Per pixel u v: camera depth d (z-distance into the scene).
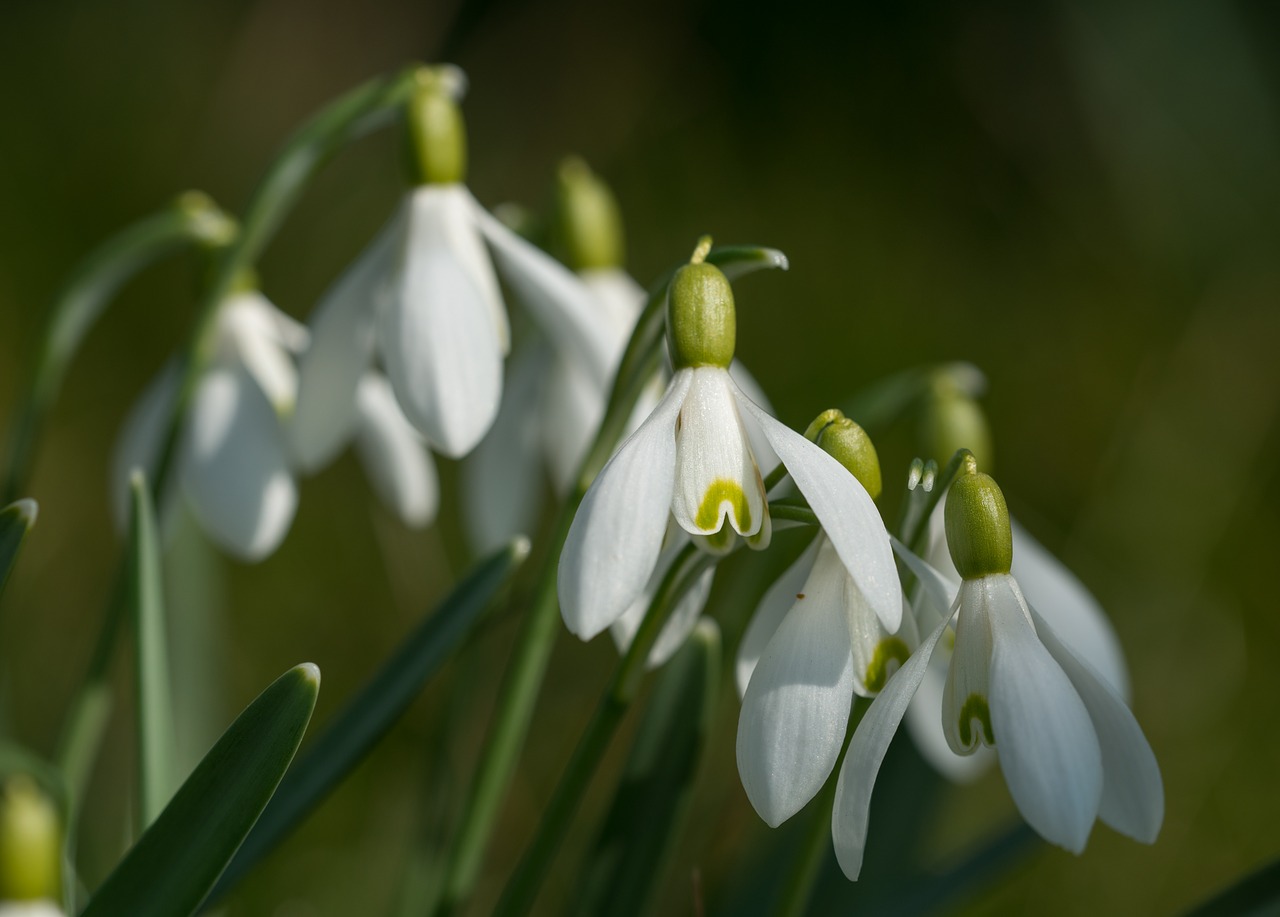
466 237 0.37
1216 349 0.87
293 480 0.39
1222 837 0.63
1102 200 0.97
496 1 1.01
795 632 0.31
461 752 0.50
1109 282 0.94
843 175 0.99
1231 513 0.78
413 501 0.41
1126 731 0.31
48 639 0.66
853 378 0.86
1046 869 0.61
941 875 0.40
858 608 0.32
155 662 0.35
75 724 0.38
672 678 0.36
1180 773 0.66
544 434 0.41
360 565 0.72
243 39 0.97
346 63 0.98
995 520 0.31
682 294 0.32
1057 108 1.01
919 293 0.92
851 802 0.30
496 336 0.35
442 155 0.37
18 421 0.40
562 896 0.52
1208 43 0.99
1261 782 0.66
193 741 0.45
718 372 0.32
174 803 0.32
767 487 0.32
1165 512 0.78
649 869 0.36
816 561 0.32
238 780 0.32
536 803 0.58
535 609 0.35
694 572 0.32
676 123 0.99
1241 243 0.94
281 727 0.32
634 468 0.31
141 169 0.95
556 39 1.00
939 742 0.37
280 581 0.71
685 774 0.36
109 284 0.41
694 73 1.01
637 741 0.36
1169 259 0.94
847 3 1.05
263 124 0.96
